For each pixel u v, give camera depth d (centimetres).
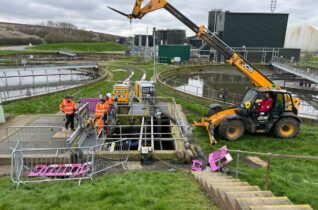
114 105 1686
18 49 8456
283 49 6109
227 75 4972
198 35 1389
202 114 1814
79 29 15838
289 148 1238
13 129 1355
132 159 1102
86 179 896
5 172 968
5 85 3491
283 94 1323
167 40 8812
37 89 3353
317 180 899
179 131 1418
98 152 1091
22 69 3491
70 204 645
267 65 5794
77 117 1284
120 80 3469
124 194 698
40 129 1355
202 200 661
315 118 1878
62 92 2530
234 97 2747
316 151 1191
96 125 1280
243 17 6309
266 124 1332
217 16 7056
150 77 3778
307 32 8231
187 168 1036
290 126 1344
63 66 4119
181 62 5997
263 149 1222
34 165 1012
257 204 484
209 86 3738
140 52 7312
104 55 7225
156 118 1673
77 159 1034
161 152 1100
